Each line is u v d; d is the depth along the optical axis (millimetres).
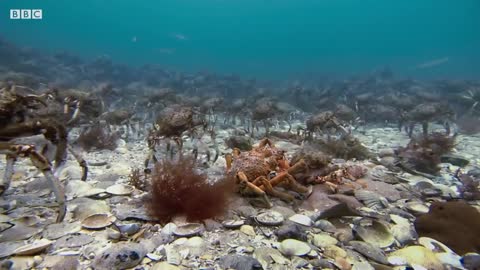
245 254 436
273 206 583
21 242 425
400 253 438
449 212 507
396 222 542
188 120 797
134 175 679
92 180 707
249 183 578
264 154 692
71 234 454
